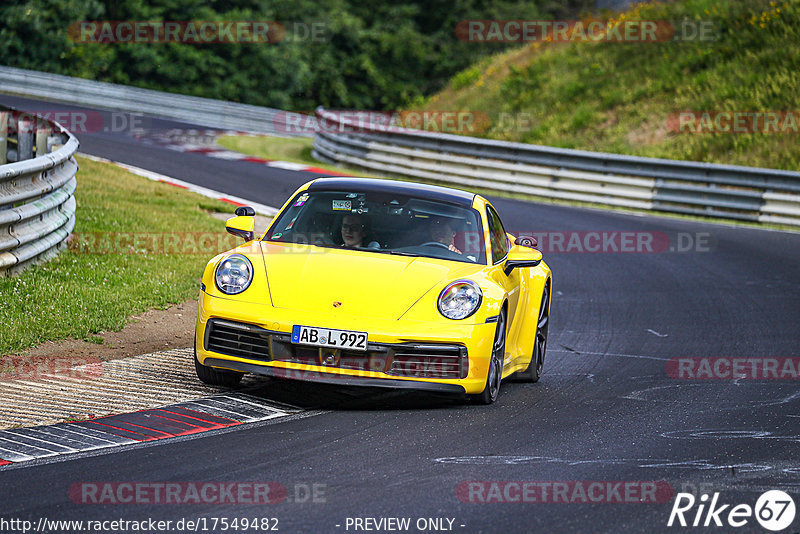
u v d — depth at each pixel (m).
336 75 187.00
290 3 185.25
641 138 95.19
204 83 162.75
